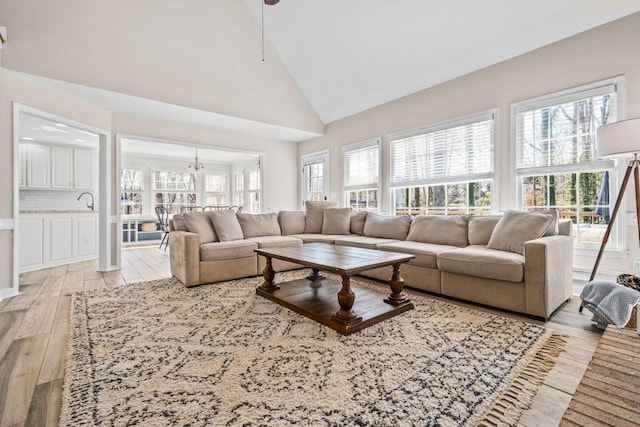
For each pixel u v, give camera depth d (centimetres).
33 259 438
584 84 282
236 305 264
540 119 314
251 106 480
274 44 491
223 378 152
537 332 204
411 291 310
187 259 325
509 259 238
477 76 361
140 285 337
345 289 210
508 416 124
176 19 402
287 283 313
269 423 120
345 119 542
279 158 632
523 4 283
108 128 432
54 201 577
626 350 112
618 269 270
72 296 295
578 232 297
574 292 294
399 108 453
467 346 184
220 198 912
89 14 342
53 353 182
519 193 331
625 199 267
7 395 141
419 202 436
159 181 814
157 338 198
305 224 490
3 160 300
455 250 282
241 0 452
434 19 334
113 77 358
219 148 545
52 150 550
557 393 138
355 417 123
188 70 415
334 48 437
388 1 342
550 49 303
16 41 302
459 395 137
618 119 264
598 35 274
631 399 79
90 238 524
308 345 187
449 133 392
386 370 158
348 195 547
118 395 139
